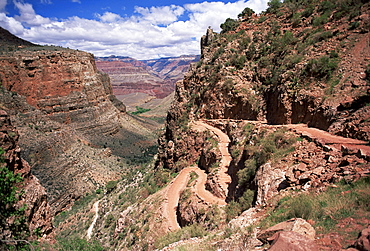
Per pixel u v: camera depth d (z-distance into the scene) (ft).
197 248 44.93
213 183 82.38
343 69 74.23
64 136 243.60
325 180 42.32
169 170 131.03
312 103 73.72
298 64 88.69
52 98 296.92
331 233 28.14
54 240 77.41
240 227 44.52
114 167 243.81
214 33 197.77
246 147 77.05
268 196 49.32
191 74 161.27
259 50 125.39
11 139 69.21
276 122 89.56
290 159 55.31
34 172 175.22
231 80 120.78
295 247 24.80
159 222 84.53
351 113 60.18
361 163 41.06
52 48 332.39
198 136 120.98
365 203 31.78
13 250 43.32
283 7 150.30
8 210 42.55
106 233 115.85
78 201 180.14
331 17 102.78
